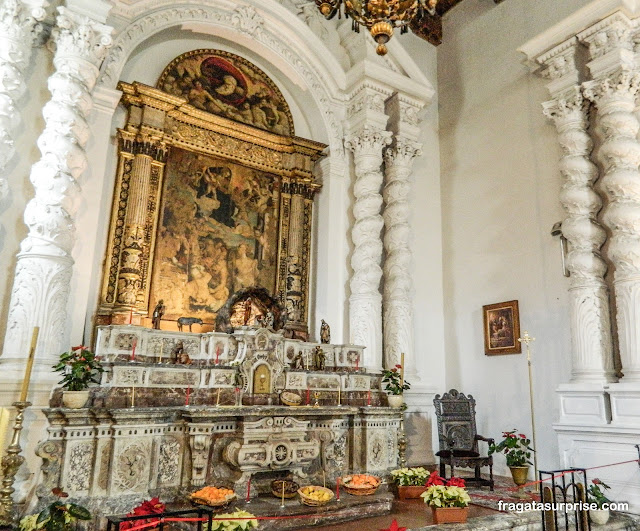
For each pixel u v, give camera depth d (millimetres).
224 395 6180
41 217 5699
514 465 6656
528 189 8352
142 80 7801
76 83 6117
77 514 3943
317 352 7512
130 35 7273
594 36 7379
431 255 9477
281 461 5766
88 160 6566
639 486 6027
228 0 8289
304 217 8891
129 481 5086
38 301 5504
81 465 4953
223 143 8336
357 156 8875
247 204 8438
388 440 7188
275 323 7586
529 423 7684
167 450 5484
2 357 5332
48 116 6008
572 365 7074
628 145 6883
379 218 8578
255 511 5031
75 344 6102
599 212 7367
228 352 6559
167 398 5785
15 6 5930
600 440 6488
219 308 7754
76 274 6254
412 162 9258
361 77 8969
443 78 10375
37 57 6414
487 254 8820
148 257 7227
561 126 7605
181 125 7945
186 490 5348
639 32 7223
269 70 9180
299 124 9406
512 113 8859
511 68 9047
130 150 7320
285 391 6691
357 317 8242
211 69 8531
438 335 9203
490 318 8523
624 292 6656
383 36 5512
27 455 5125
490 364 8430
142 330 6039
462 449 7465
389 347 8367
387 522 5223
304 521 5008
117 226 7078
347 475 6660
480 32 9805
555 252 7762
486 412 8336
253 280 8227
